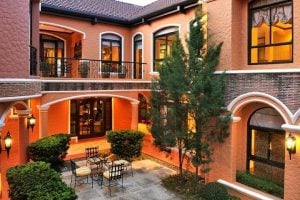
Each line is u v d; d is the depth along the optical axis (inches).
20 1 316.5
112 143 560.1
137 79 635.5
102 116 762.2
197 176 425.4
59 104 670.5
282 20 367.2
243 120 416.8
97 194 407.8
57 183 283.4
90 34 655.1
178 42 415.2
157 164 546.0
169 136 406.0
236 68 407.8
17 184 278.1
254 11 401.7
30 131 577.0
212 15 428.5
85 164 526.6
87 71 595.2
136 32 697.6
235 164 410.3
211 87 377.1
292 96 335.6
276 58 376.5
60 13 597.9
